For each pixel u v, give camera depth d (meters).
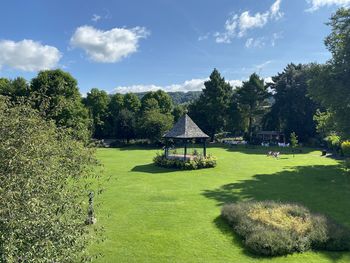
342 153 49.22
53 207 7.59
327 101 36.69
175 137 40.31
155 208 20.48
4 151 7.06
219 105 80.75
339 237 14.21
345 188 26.58
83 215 8.64
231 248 14.27
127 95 92.56
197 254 13.63
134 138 80.75
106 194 24.25
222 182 29.66
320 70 38.06
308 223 15.51
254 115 86.50
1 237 6.16
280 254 13.56
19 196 6.57
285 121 81.25
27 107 8.62
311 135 75.88
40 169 7.46
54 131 9.65
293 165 40.66
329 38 37.78
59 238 7.18
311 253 13.73
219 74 81.94
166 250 14.00
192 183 29.19
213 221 17.88
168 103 94.94
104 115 87.38
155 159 41.22
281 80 80.81
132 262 12.81
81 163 9.55
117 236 15.52
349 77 35.59
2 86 60.38
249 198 23.34
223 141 83.31
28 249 6.49
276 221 16.08
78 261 9.37
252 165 40.91
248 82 83.50
